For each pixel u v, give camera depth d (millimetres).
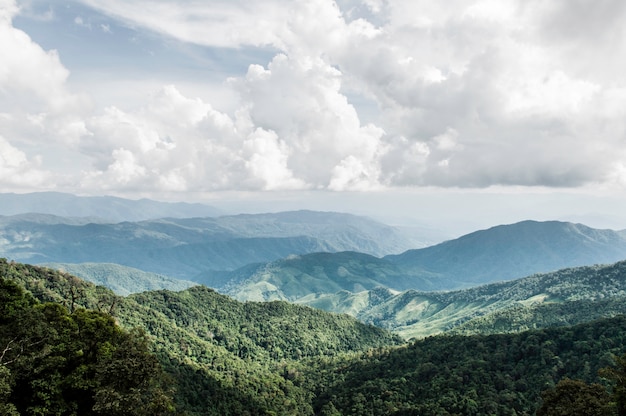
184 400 138375
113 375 67375
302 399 184125
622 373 65750
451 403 143750
